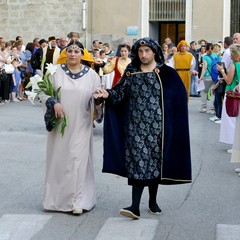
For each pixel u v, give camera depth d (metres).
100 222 7.28
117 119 7.26
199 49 23.42
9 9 27.84
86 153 7.55
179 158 7.15
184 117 7.15
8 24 27.92
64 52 9.40
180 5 26.70
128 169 7.14
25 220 7.36
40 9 27.61
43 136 13.38
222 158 11.12
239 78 11.00
